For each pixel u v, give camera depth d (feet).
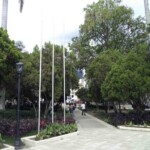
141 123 90.22
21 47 110.11
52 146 53.72
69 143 57.36
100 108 196.85
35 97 93.97
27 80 83.82
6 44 66.08
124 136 68.39
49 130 62.64
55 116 92.79
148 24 100.32
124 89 86.94
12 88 81.25
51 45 90.02
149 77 86.69
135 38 143.33
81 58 145.79
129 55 90.58
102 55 113.80
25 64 83.20
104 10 144.05
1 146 49.16
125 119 92.53
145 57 91.56
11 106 142.61
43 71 85.25
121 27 146.82
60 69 90.17
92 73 114.21
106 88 90.94
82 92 173.68
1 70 66.64
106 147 52.80
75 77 105.09
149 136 68.44
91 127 90.02
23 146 53.83
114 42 144.97
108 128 87.20
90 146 53.83
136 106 95.91
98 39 149.38
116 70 89.40
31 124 69.77
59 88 88.89
